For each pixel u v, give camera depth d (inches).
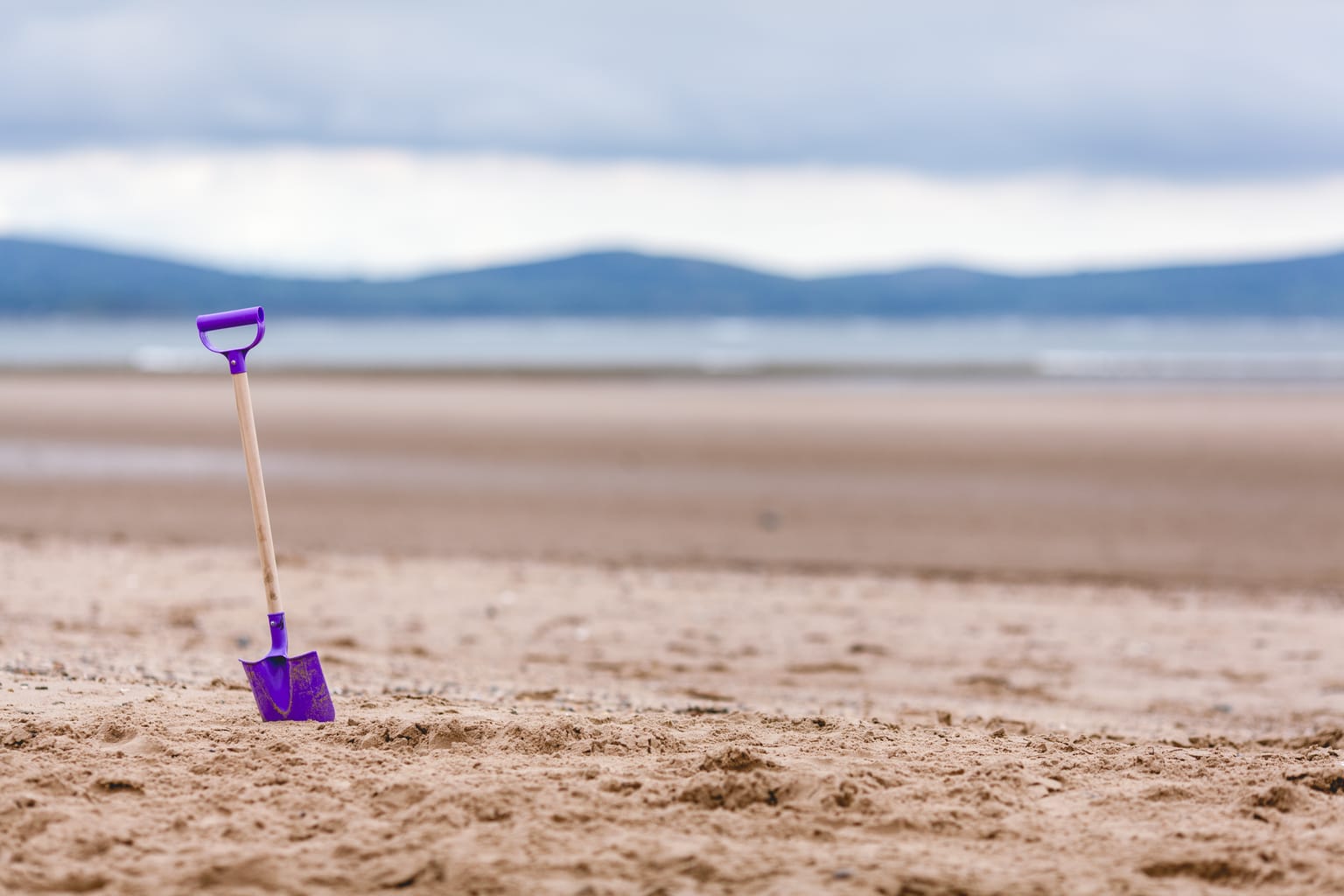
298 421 1264.8
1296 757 229.3
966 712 311.6
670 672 375.6
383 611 463.8
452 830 170.7
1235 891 157.3
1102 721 310.3
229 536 670.5
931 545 665.6
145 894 153.0
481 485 867.4
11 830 169.2
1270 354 3058.6
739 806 183.2
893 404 1456.7
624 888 153.9
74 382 1807.3
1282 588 558.6
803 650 415.2
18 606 437.4
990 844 171.9
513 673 352.8
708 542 668.7
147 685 266.4
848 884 155.1
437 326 7736.2
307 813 178.7
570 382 1849.2
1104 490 859.4
